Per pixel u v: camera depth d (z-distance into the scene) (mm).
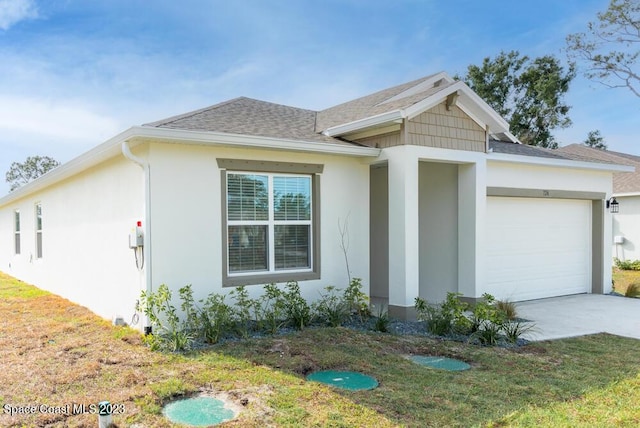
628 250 18906
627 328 8055
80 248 9977
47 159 56594
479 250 9312
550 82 28891
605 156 19641
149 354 5910
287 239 8266
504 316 7266
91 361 5621
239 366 5449
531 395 4723
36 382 4938
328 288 8203
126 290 7578
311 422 3980
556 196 11648
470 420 4086
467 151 9148
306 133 9141
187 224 7125
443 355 6238
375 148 8758
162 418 4059
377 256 11719
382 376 5254
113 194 8180
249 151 7707
